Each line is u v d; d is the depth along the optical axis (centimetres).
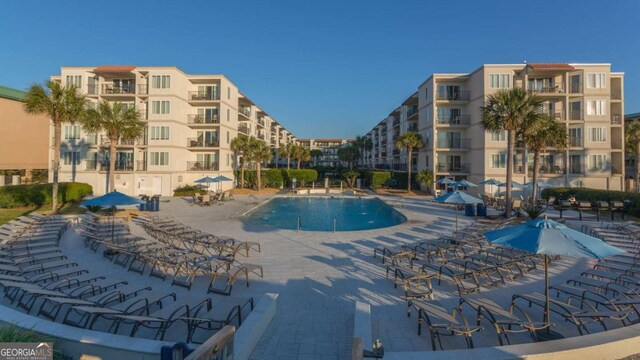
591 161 3266
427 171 3738
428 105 3906
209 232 1656
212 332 617
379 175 4475
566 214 2219
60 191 2589
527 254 1132
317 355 554
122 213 2203
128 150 3631
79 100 2147
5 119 4028
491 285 903
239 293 846
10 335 449
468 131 3706
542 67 3191
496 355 454
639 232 1399
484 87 3347
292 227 2075
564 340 494
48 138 4528
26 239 1284
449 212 2450
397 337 620
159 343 488
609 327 661
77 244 1339
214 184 3847
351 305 773
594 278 963
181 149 3681
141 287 867
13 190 2317
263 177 4500
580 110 3291
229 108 4178
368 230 1748
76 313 697
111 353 480
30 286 683
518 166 3369
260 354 554
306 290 870
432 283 934
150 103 3509
